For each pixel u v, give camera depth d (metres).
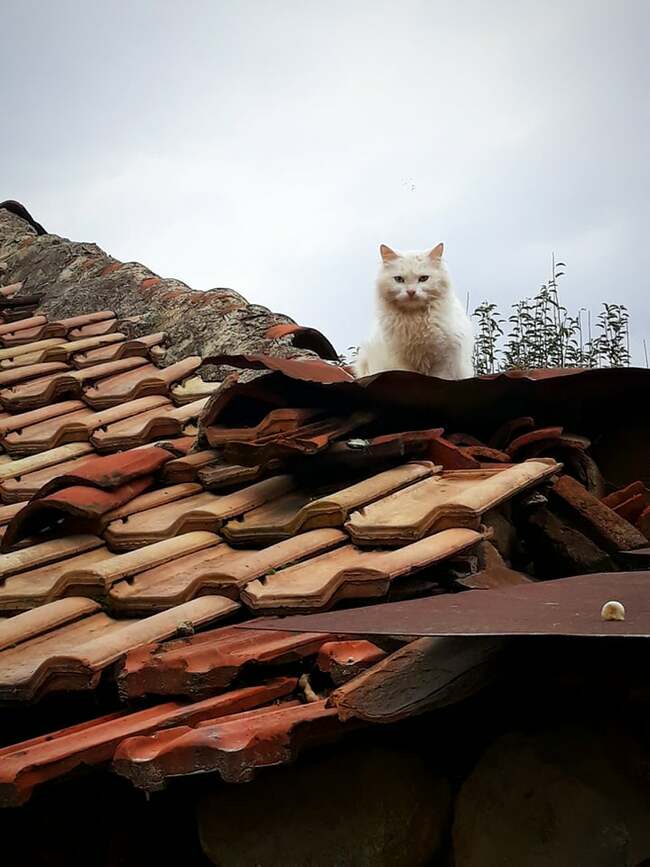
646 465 2.21
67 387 2.78
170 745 1.26
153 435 2.46
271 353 2.84
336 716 1.29
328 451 2.02
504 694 1.40
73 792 1.55
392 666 1.28
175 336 3.09
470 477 1.92
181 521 1.92
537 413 2.19
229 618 1.64
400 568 1.56
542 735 1.33
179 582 1.70
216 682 1.41
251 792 1.38
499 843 1.28
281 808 1.36
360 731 1.38
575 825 1.25
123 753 1.30
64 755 1.30
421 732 1.40
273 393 2.15
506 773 1.31
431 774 1.36
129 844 1.53
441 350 3.16
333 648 1.43
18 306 3.65
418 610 1.33
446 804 1.35
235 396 2.14
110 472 2.05
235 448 2.04
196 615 1.57
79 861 1.54
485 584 1.71
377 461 2.00
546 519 1.92
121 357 3.00
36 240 4.17
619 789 1.26
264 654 1.44
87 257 3.88
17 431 2.61
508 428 2.14
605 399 2.15
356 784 1.35
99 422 2.54
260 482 2.05
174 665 1.41
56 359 3.01
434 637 1.29
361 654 1.41
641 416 2.21
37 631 1.62
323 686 1.46
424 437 2.00
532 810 1.28
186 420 2.49
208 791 1.40
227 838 1.37
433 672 1.29
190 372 2.85
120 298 3.47
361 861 1.32
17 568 1.87
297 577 1.62
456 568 1.69
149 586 1.71
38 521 2.05
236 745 1.23
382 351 3.22
